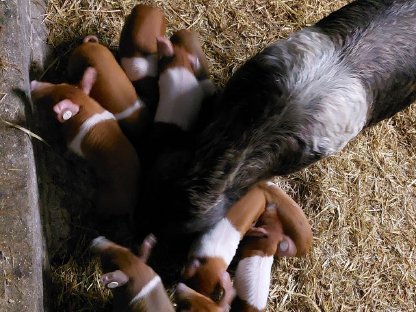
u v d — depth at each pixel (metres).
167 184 2.71
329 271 3.06
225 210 2.78
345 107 2.75
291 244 2.94
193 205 2.68
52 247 2.83
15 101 2.64
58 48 3.07
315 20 3.39
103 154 2.80
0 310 2.46
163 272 2.91
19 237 2.52
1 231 2.52
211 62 3.24
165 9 3.24
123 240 2.90
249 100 2.71
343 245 3.10
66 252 2.85
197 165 2.69
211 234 2.79
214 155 2.67
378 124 3.27
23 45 2.75
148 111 2.99
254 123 2.67
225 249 2.79
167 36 3.21
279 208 2.94
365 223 3.15
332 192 3.14
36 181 2.73
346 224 3.13
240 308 2.83
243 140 2.67
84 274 2.84
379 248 3.14
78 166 2.94
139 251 2.69
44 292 2.66
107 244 2.69
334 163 3.17
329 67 2.76
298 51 2.76
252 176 2.74
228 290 2.72
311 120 2.71
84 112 2.79
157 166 2.77
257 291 2.83
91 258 2.86
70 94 2.80
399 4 2.89
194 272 2.77
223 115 2.74
